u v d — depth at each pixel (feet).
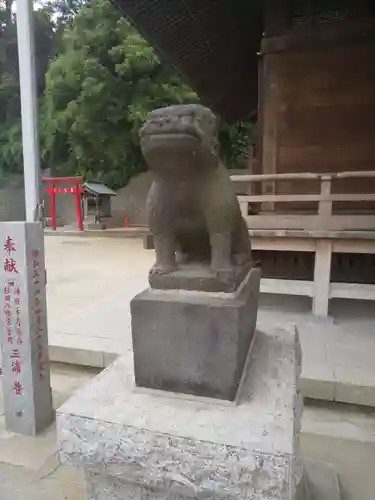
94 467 5.13
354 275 17.39
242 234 6.44
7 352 9.57
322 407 11.02
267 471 4.41
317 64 19.40
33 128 12.99
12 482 8.11
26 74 12.98
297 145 20.02
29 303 9.25
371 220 15.90
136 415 5.13
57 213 71.77
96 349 13.20
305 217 16.63
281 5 19.77
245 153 62.54
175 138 4.69
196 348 5.36
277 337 7.57
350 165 19.39
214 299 5.50
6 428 9.88
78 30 52.08
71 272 27.81
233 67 28.37
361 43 18.74
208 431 4.77
